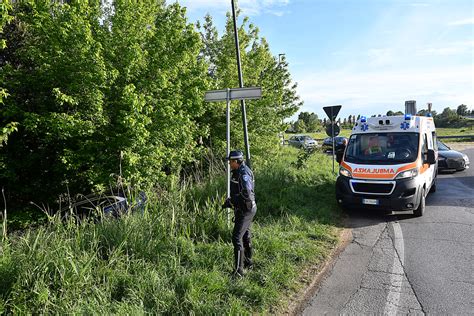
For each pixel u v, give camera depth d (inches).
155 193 285.7
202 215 246.4
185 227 226.7
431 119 455.8
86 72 299.4
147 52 331.6
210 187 299.4
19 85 323.0
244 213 189.5
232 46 501.0
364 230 292.4
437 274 201.0
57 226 189.9
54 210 353.4
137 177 325.4
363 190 333.4
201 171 382.0
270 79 570.6
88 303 142.3
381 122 374.6
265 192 350.0
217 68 499.2
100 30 325.4
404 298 173.3
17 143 347.9
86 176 343.0
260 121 529.7
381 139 363.9
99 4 348.2
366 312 160.4
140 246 190.4
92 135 326.6
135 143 320.5
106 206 264.2
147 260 185.8
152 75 348.2
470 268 208.4
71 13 295.6
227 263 195.6
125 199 259.4
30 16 315.0
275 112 579.5
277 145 602.5
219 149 486.6
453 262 218.1
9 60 380.2
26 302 136.9
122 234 193.2
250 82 519.2
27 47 334.0
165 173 374.6
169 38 352.2
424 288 183.8
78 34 294.7
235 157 194.9
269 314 158.1
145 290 157.3
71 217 205.5
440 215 335.9
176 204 249.1
